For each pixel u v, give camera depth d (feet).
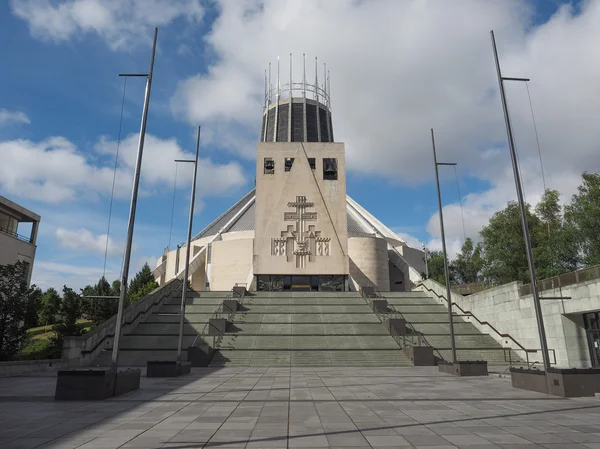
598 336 72.84
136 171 46.85
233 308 113.91
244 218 264.72
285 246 157.38
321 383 52.24
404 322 97.81
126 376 43.11
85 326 137.80
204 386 48.91
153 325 103.81
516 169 47.93
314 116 391.65
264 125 399.85
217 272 200.95
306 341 93.04
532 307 84.64
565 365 75.05
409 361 83.20
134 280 187.42
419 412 31.94
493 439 23.50
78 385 38.01
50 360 72.69
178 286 138.51
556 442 22.84
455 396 40.57
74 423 27.71
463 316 110.83
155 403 36.29
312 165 167.22
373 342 93.04
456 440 23.30
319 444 22.47
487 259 136.46
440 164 72.08
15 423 27.71
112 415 30.58
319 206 161.17
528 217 134.00
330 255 156.76
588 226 94.99
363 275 193.57
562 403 36.14
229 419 29.17
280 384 51.21
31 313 72.33
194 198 73.61
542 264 124.47
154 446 22.04
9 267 72.84
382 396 40.70
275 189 164.14
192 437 23.95
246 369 74.74
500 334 93.30
